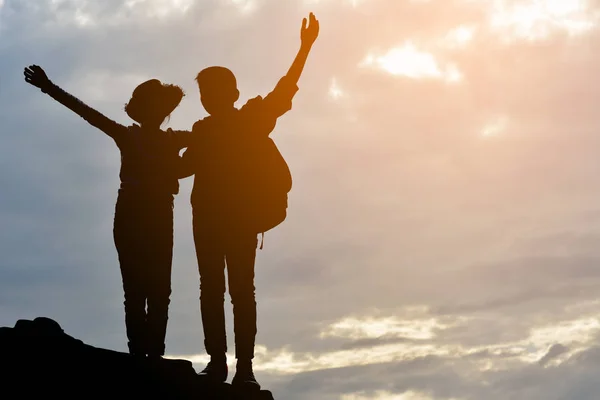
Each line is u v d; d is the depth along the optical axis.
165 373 6.67
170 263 7.28
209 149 7.43
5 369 6.06
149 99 7.31
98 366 6.37
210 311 7.35
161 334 7.15
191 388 6.77
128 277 7.11
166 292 7.21
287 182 7.50
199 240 7.39
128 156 7.20
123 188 7.17
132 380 6.48
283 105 7.44
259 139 7.46
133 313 7.08
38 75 6.86
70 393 6.21
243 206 7.34
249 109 7.48
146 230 7.12
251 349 7.32
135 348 7.06
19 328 6.40
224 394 6.96
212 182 7.38
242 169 7.37
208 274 7.36
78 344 6.41
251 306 7.35
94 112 7.07
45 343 6.23
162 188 7.24
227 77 7.50
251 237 7.36
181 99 7.47
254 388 7.17
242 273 7.33
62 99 6.89
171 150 7.38
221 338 7.34
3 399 5.99
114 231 7.19
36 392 6.09
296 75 7.43
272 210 7.41
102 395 6.32
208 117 7.54
